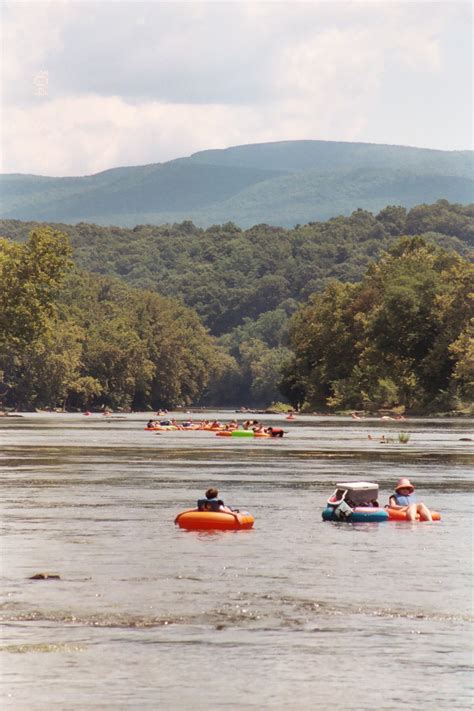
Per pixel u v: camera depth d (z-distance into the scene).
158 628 42.22
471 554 59.69
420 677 36.06
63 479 108.50
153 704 33.31
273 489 97.75
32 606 45.72
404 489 77.00
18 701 33.53
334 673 36.44
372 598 47.59
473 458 145.75
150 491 95.38
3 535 66.31
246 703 33.47
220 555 58.78
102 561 56.66
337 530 69.56
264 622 43.28
